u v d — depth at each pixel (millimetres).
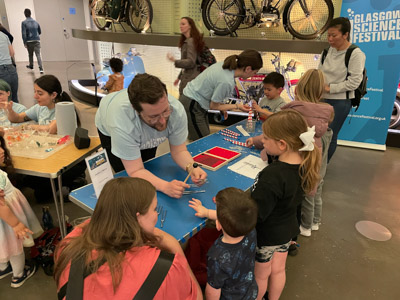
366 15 3803
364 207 2896
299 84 1950
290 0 4012
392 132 4336
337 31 2803
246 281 1366
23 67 9656
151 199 890
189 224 1367
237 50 4391
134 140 1527
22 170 1822
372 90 4062
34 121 2732
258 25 4168
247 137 2480
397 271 2139
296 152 1405
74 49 11406
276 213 1446
